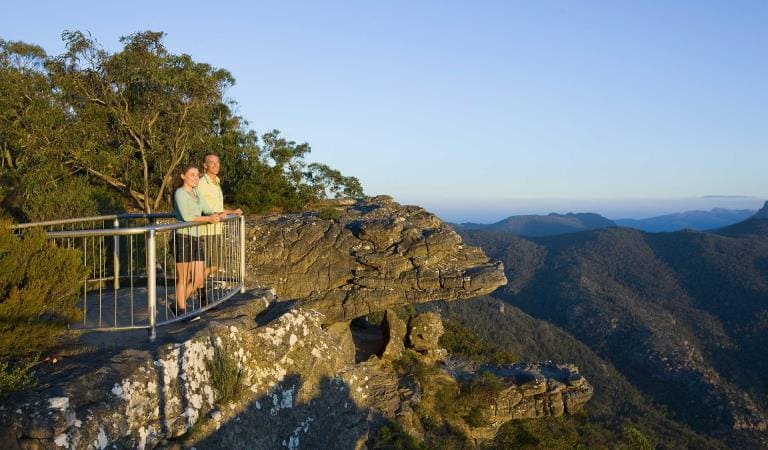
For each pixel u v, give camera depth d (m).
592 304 175.25
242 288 8.70
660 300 182.00
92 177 25.67
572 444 27.03
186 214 7.30
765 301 164.38
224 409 6.19
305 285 20.62
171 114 25.20
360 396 8.65
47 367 5.22
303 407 7.42
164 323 6.35
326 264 21.12
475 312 136.00
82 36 23.34
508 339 120.38
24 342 5.16
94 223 13.03
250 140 30.72
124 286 10.01
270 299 8.62
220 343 6.54
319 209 25.78
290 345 7.58
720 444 82.31
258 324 7.55
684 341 140.75
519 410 23.89
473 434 22.53
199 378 6.07
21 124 24.34
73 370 5.17
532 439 24.48
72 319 5.82
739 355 137.50
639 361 131.12
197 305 7.82
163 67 24.38
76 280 5.75
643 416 93.44
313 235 22.09
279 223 22.91
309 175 31.81
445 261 21.67
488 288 20.48
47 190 17.50
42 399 4.50
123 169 25.91
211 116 30.09
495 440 23.95
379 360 22.72
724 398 102.94
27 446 4.28
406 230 22.34
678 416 102.06
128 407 5.12
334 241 21.89
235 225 8.73
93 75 24.33
